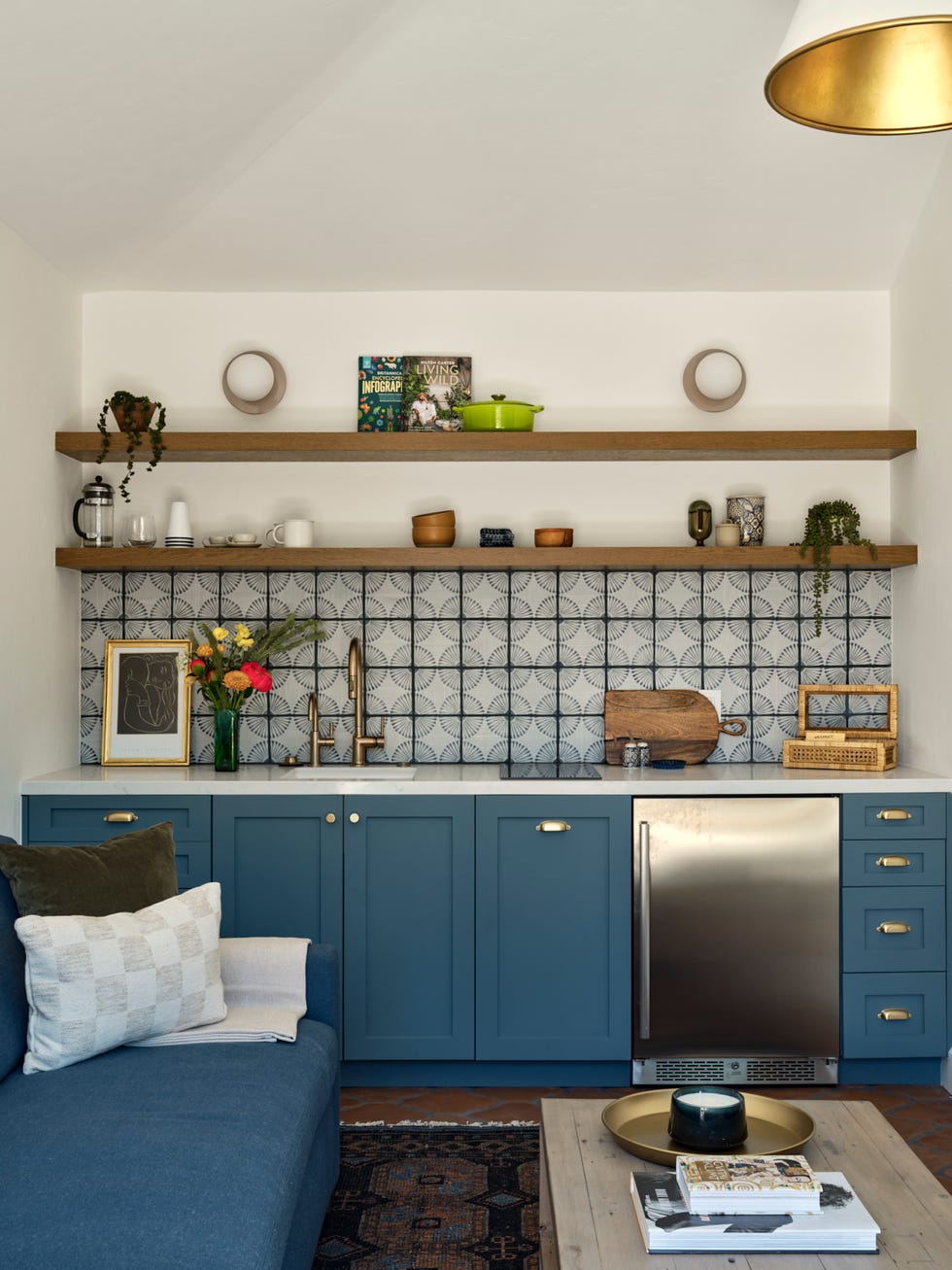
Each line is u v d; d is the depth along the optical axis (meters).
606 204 3.81
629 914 3.65
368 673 4.25
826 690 4.09
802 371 4.25
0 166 3.13
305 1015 2.82
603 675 4.24
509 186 3.73
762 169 3.71
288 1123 2.15
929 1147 3.22
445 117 3.47
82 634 4.21
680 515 4.24
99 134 3.16
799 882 3.65
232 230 3.88
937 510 3.83
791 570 4.24
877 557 3.97
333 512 4.24
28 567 3.72
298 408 4.21
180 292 4.22
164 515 4.24
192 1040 2.55
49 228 3.61
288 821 3.68
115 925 2.49
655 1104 2.29
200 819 3.67
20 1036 2.38
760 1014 3.64
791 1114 2.19
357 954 3.67
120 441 3.91
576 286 4.21
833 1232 1.71
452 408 4.20
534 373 4.24
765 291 4.24
